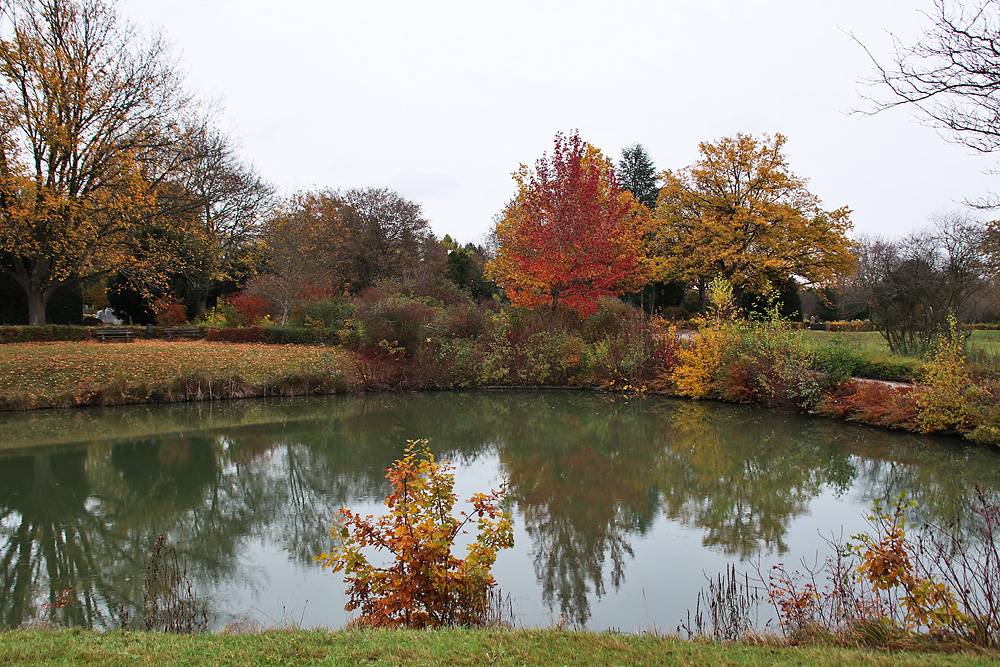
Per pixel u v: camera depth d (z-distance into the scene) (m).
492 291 34.28
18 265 20.12
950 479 9.12
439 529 4.47
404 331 20.34
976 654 3.48
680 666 3.27
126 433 12.81
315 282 26.28
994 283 16.08
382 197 41.12
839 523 7.51
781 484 9.34
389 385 19.11
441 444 12.29
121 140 20.64
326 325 24.22
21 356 16.16
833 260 25.72
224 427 13.64
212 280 29.38
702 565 6.26
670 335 18.95
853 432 12.59
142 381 15.76
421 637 3.76
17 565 6.45
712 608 4.64
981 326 20.92
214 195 25.58
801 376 14.55
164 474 10.00
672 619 5.07
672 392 18.02
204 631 4.73
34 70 18.59
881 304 16.92
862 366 15.49
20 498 8.75
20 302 24.83
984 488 8.55
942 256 15.84
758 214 26.75
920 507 7.86
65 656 3.41
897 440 11.69
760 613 5.08
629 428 13.82
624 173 43.94
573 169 19.80
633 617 5.12
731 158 28.16
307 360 19.31
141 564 6.48
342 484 9.44
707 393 17.31
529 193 20.66
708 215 28.91
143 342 21.41
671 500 8.55
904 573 4.12
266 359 19.06
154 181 22.47
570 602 5.43
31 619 5.08
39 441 12.02
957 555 5.89
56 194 19.47
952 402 11.23
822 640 3.96
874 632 3.98
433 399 17.95
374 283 31.98
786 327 16.42
